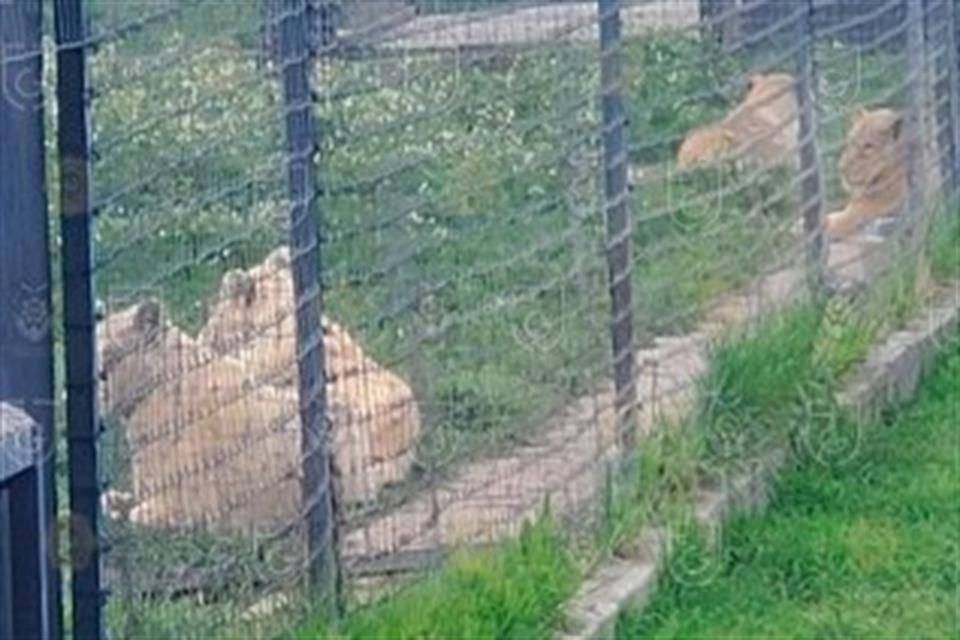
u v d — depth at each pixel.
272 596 9.35
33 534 5.91
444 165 11.81
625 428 11.96
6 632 5.82
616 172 12.14
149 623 8.68
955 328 16.95
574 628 10.57
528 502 11.25
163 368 8.83
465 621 9.99
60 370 8.24
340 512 9.88
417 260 11.95
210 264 9.49
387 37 10.65
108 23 8.87
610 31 12.09
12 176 7.67
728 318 14.30
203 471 9.01
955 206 18.98
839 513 12.93
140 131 8.57
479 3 12.71
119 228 8.66
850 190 17.14
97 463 8.12
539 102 12.55
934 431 14.76
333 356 10.27
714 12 15.21
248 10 9.48
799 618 11.34
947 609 11.51
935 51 18.59
